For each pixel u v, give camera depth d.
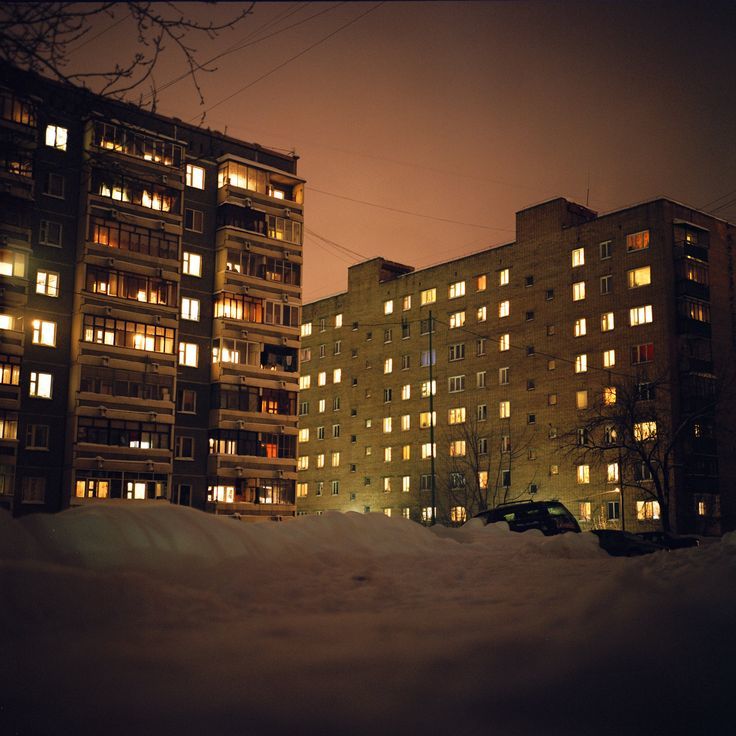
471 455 72.31
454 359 75.81
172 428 49.47
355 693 4.93
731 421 63.34
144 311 49.22
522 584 8.90
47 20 6.87
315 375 90.50
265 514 53.47
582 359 65.62
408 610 7.35
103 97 8.24
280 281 55.91
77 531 8.52
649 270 62.44
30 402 45.75
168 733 4.39
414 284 81.00
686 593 6.41
